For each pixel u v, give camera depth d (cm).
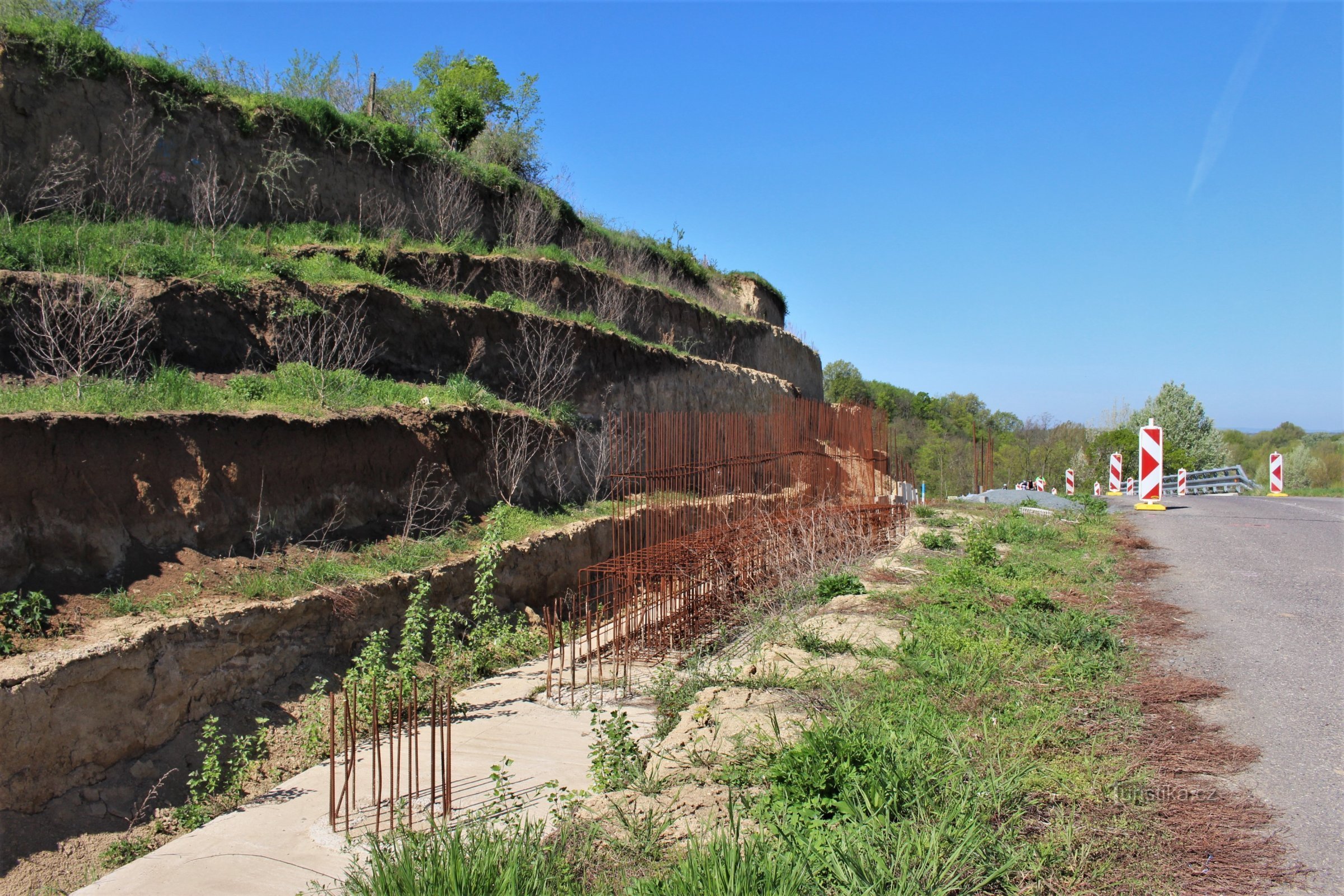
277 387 1028
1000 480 5722
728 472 1382
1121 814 435
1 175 1100
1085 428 6025
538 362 1474
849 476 1742
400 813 539
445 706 786
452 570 982
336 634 831
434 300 1346
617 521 1292
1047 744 525
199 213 1294
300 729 735
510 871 397
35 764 575
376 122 1678
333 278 1247
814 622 866
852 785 454
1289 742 525
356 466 1009
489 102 2884
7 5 1230
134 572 757
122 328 912
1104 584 1012
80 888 511
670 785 524
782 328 3312
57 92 1166
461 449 1175
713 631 1026
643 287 2083
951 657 688
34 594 661
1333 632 778
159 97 1293
